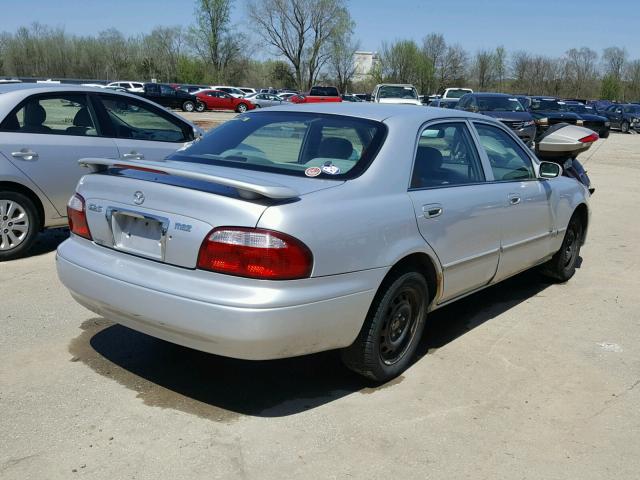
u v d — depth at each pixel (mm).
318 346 3320
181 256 3207
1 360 3973
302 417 3428
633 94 85438
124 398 3562
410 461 3059
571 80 85375
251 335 3043
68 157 6277
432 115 4262
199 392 3668
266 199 3146
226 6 76812
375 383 3852
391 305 3732
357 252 3367
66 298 5133
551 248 5602
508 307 5402
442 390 3805
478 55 83188
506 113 18219
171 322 3197
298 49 74062
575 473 3020
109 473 2881
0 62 82375
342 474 2939
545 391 3844
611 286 6117
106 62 83750
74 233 3828
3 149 5883
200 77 78750
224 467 2957
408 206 3719
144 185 3410
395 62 78062
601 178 14961
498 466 3047
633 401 3758
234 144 4117
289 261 3068
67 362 3984
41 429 3215
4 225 6039
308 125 4062
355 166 3656
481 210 4340
